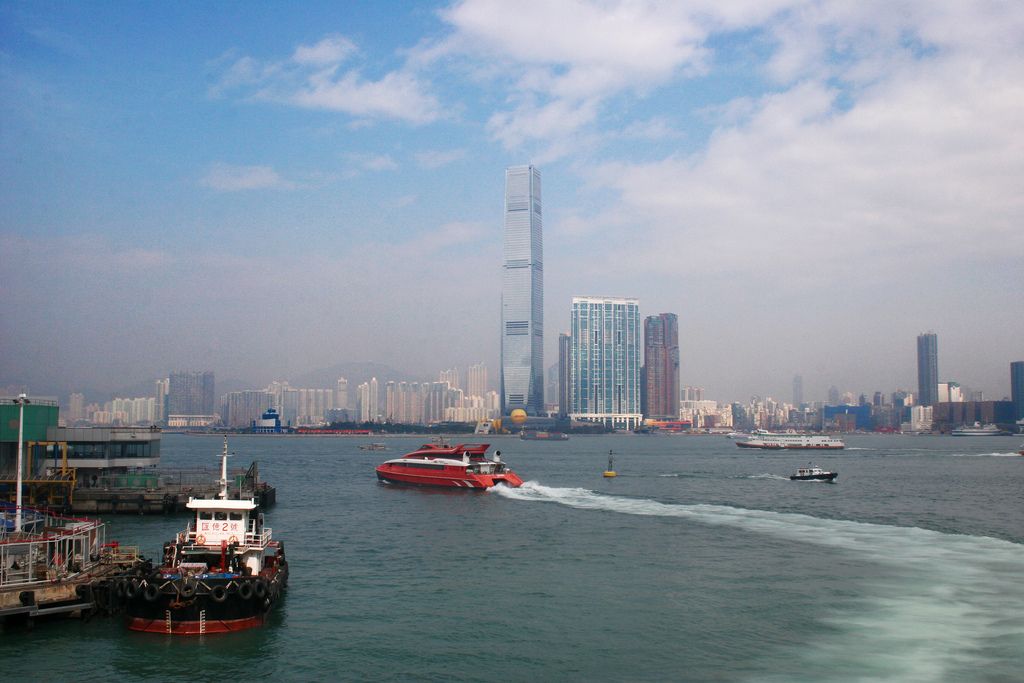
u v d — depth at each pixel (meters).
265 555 68.06
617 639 53.34
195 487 112.88
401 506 124.25
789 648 51.00
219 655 50.16
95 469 112.38
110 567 61.25
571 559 79.25
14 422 105.62
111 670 47.56
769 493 146.62
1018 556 78.81
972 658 48.66
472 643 52.69
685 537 92.00
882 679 45.53
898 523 103.19
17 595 53.59
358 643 52.62
